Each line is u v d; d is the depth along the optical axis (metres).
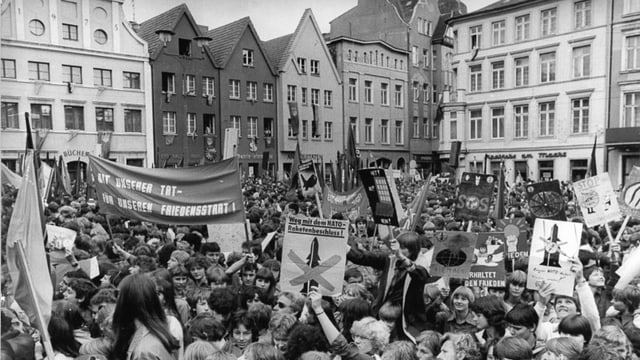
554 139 38.34
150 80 37.81
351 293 5.87
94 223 10.91
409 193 19.73
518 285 5.90
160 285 4.74
